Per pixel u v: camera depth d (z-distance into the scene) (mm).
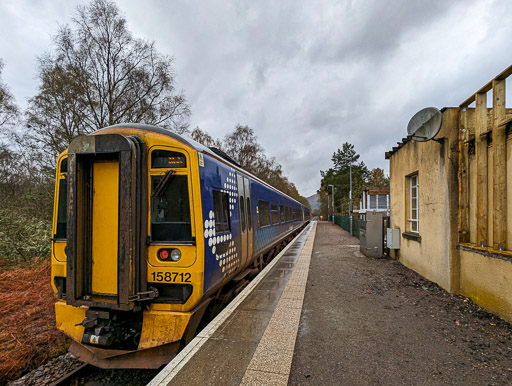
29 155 13625
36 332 5484
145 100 14930
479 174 5125
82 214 3707
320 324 4418
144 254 3715
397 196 9570
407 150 8445
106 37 13844
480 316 4668
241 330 4082
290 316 4648
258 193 8367
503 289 4457
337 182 55250
